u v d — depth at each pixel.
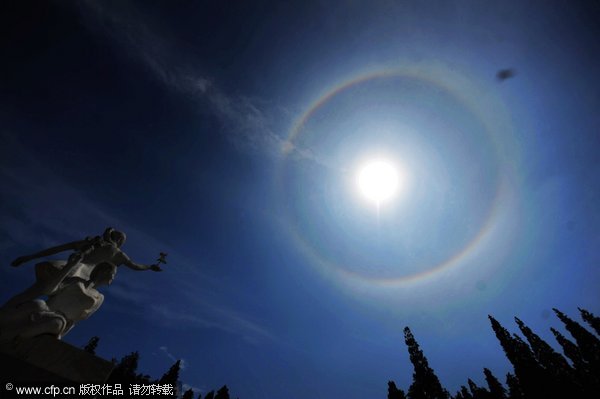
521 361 43.50
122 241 7.58
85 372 5.06
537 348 46.59
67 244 6.85
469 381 54.44
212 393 52.97
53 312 5.65
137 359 34.41
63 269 6.13
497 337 49.22
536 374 40.62
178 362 36.97
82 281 6.41
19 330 5.19
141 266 7.54
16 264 6.44
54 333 5.52
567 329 46.66
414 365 46.06
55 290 6.00
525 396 42.47
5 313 5.31
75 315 6.06
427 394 42.78
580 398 36.44
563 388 37.72
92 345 33.31
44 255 6.66
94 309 6.47
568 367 42.34
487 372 51.00
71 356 5.15
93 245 6.96
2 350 4.93
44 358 4.99
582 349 43.22
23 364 4.73
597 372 39.94
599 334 45.75
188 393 45.75
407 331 49.53
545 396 38.47
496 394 47.72
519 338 47.38
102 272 6.89
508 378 48.97
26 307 5.47
